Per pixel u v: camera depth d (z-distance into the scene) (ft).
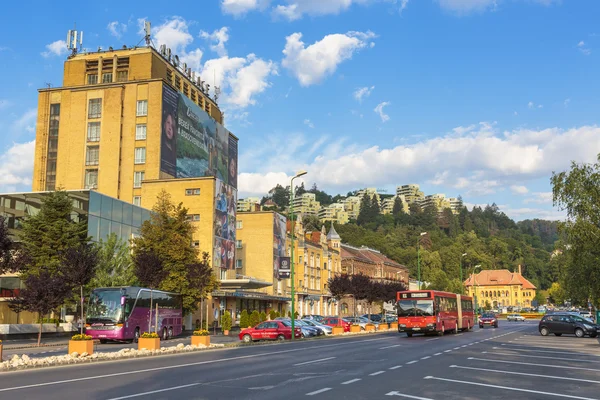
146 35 279.90
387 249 556.92
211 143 287.69
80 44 287.07
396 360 72.95
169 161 249.34
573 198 118.01
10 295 141.79
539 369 62.28
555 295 532.32
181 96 262.47
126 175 246.68
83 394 42.06
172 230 158.51
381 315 261.44
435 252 532.32
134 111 250.37
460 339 130.72
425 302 144.97
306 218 543.80
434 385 48.01
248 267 263.70
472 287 575.79
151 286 128.98
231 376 54.29
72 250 110.32
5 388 45.65
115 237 148.87
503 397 41.75
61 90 260.62
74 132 255.91
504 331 185.37
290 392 43.47
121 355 78.23
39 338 107.04
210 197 217.56
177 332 147.02
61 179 253.85
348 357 77.97
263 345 110.01
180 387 46.09
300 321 162.30
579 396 42.63
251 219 267.39
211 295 205.05
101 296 120.78
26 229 133.08
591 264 115.75
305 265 291.17
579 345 109.40
